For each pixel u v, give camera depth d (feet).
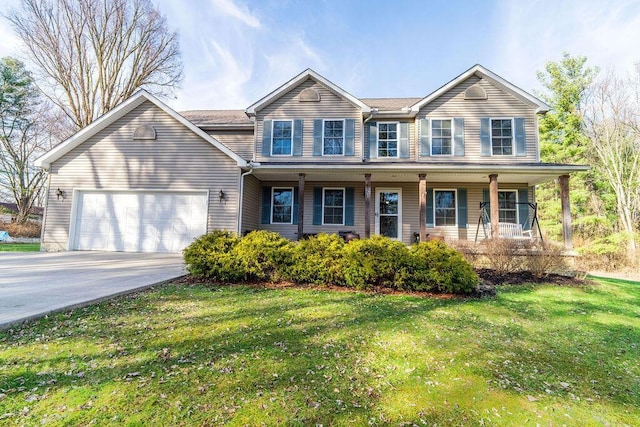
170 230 35.40
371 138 40.73
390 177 37.58
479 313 16.70
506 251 27.45
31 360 9.39
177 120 36.24
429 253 21.30
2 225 67.10
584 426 7.59
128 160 36.45
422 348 11.69
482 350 11.77
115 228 36.09
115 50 60.80
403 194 41.06
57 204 36.63
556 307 18.76
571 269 28.32
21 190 75.66
